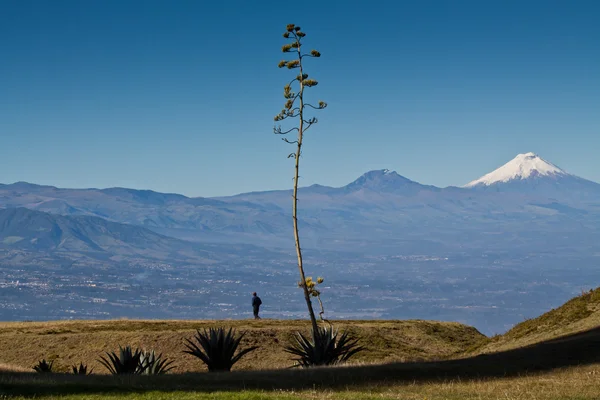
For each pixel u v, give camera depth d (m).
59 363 42.53
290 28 35.19
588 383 19.03
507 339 36.69
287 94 34.69
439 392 18.22
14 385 18.05
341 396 17.23
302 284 32.69
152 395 17.16
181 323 53.56
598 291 37.72
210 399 16.58
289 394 17.48
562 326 34.16
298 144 34.50
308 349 31.02
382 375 21.59
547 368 21.95
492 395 17.64
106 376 21.97
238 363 42.53
